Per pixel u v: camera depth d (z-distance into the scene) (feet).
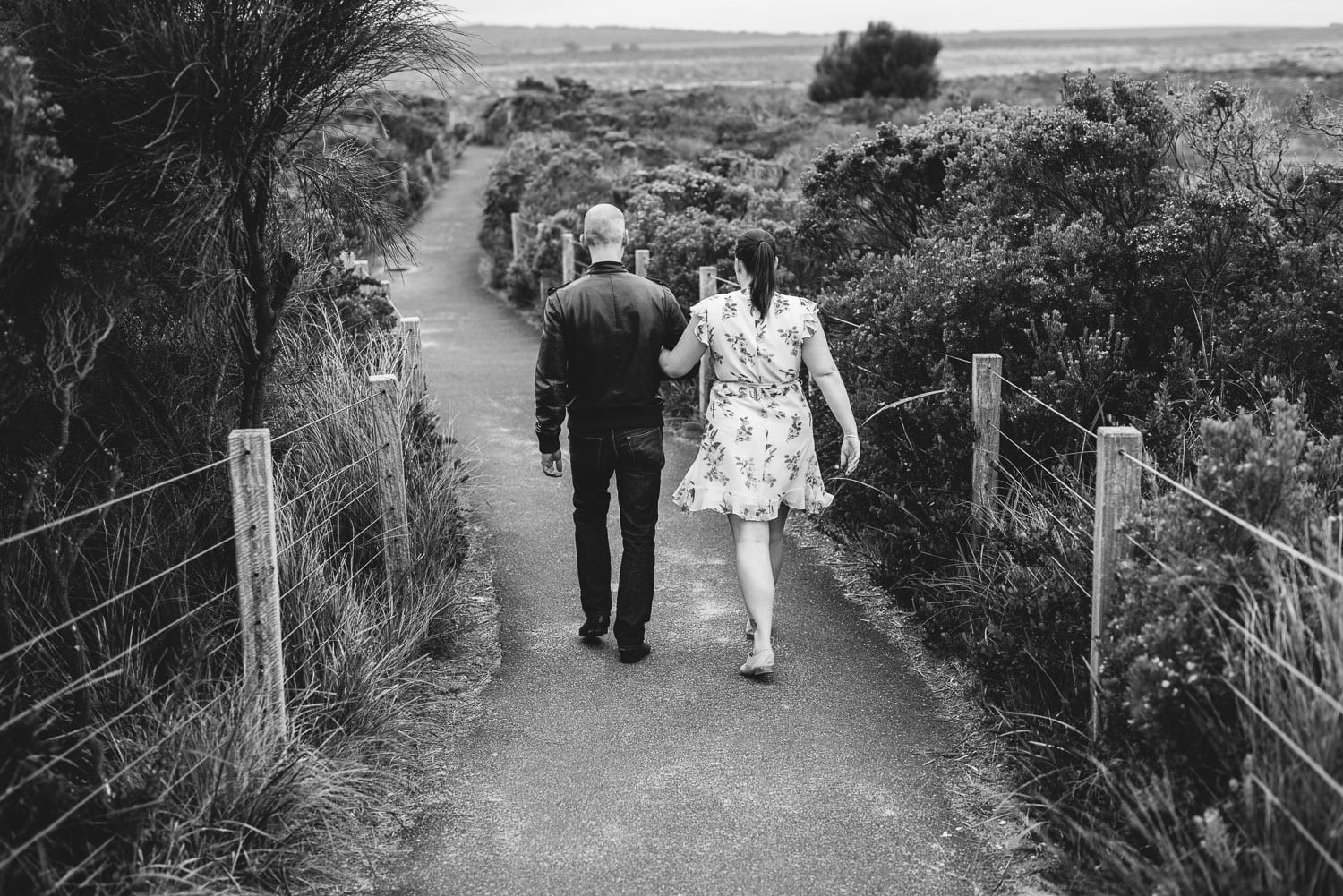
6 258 10.21
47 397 11.78
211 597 13.28
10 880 8.45
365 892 10.13
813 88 133.59
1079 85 21.01
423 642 15.31
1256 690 8.95
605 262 14.83
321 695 12.41
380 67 12.67
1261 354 15.78
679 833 11.12
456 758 12.76
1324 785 8.00
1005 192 20.66
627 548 15.15
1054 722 11.72
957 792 11.82
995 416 15.65
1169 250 16.76
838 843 10.90
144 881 8.89
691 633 16.39
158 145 11.48
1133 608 10.03
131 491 13.93
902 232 26.91
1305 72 163.02
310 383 17.89
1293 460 9.64
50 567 10.66
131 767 10.03
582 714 13.84
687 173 46.44
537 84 149.07
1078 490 14.74
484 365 37.93
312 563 13.51
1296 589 9.16
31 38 11.16
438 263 67.10
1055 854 10.16
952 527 16.03
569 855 10.75
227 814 10.01
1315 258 16.60
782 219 37.09
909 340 17.80
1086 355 15.66
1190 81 22.17
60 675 11.54
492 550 20.03
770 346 14.05
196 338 14.93
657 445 15.01
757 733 13.26
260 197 13.02
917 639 15.85
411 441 18.56
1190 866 8.67
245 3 11.44
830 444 20.57
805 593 17.74
